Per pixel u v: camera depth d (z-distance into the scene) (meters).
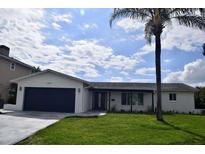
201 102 22.62
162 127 9.38
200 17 11.80
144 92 19.84
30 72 25.31
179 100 20.34
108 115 14.43
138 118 12.66
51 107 16.58
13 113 13.99
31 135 7.28
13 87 21.27
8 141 6.47
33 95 17.00
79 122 10.52
